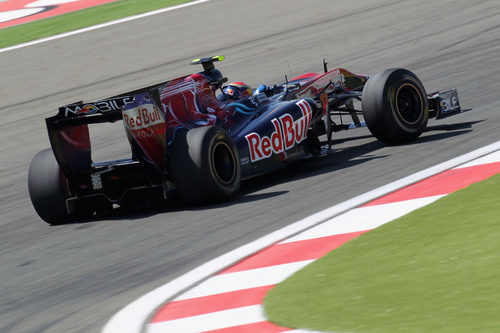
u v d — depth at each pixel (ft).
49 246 83.41
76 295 64.34
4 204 114.11
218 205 87.92
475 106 121.39
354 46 199.62
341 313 49.75
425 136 106.32
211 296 58.08
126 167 89.25
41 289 67.97
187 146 85.66
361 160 99.45
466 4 226.17
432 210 69.31
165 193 88.53
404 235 63.87
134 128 85.87
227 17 264.93
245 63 201.36
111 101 84.02
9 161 148.87
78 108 85.61
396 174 87.56
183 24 263.70
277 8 266.57
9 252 84.28
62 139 88.99
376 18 228.63
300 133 100.68
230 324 51.29
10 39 277.85
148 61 223.30
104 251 77.00
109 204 92.73
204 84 94.12
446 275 52.95
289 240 69.31
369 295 52.08
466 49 172.55
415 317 46.88
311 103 104.06
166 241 76.59
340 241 66.08
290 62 194.29
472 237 59.67
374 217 71.36
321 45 207.00
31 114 185.16
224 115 95.55
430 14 221.25
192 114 91.61
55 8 331.16
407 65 168.35
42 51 252.01
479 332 42.96
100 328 55.11
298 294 54.90
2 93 211.00
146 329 53.06
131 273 68.03
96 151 143.84
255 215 80.69
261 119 97.25
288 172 102.22
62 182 91.20
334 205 79.00
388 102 100.53
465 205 68.49
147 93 85.76
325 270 59.16
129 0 326.85
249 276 61.31
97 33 266.77
